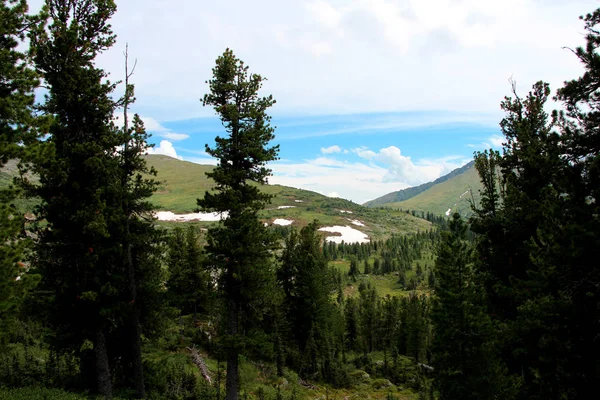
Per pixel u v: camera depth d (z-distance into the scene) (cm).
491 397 1708
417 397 3972
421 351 6119
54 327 1786
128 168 2030
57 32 1669
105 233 1616
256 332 2262
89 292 1600
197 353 3544
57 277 1706
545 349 1183
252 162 2292
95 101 1748
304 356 4175
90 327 1758
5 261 1075
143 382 2003
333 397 3666
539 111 2014
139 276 2070
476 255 2011
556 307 1096
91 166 1636
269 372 3788
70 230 1681
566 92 1146
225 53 2222
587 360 1053
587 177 1101
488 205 2123
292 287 4344
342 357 5453
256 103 2300
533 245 1370
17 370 2030
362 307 8456
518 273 1911
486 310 1970
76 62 1742
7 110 1126
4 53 1127
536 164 1742
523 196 1769
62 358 2519
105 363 1795
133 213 2055
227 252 2169
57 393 1600
